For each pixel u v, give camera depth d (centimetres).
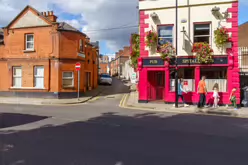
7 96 2053
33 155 542
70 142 652
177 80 1397
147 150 587
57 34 1955
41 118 1027
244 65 1705
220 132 793
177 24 1551
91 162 500
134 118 1050
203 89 1380
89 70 2588
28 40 2041
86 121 963
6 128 828
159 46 1597
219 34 1445
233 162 508
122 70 6500
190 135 747
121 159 520
